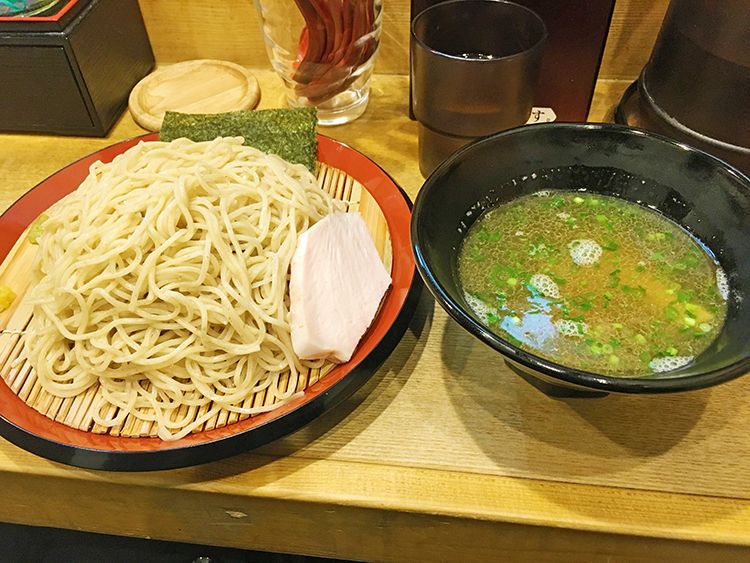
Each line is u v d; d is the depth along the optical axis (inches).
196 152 38.4
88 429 30.3
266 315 32.4
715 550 27.1
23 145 47.5
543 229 31.9
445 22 38.5
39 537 45.9
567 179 33.0
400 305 32.9
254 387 32.2
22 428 29.1
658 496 27.5
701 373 22.0
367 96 49.6
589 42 40.1
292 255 34.3
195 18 50.8
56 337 32.6
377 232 38.2
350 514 29.2
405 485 28.4
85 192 36.0
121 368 31.9
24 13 42.7
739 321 26.6
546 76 42.3
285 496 28.4
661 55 37.9
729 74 33.6
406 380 32.2
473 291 29.5
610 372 26.3
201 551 44.3
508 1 37.6
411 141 45.9
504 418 30.4
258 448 28.7
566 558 29.6
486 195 32.1
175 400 31.5
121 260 32.6
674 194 31.2
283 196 36.4
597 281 29.8
